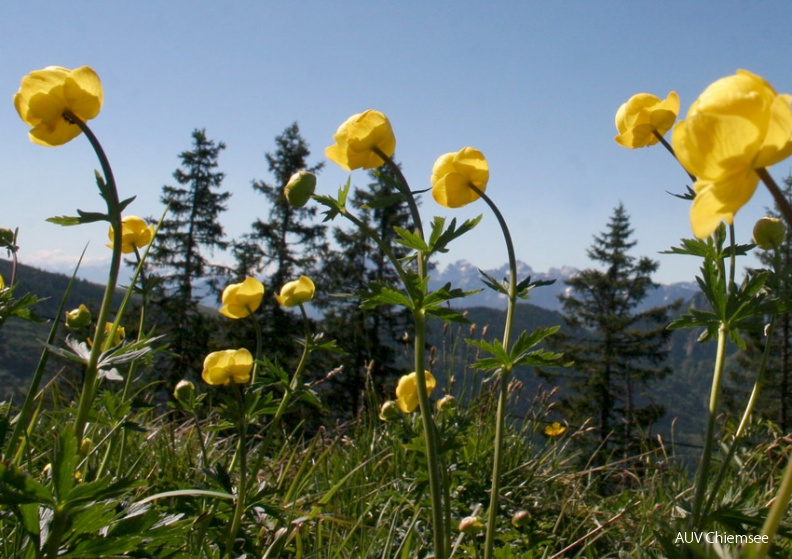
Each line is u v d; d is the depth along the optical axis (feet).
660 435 12.32
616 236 89.97
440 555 5.85
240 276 78.48
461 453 11.29
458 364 14.19
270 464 12.14
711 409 6.37
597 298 87.86
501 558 7.79
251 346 69.15
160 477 9.66
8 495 4.71
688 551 5.78
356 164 6.70
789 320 62.95
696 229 3.41
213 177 82.94
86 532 5.15
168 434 11.80
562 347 83.10
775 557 6.09
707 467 6.27
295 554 8.43
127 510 5.59
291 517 8.05
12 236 8.19
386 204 6.57
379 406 14.33
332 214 6.32
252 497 7.41
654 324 84.69
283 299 9.14
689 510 6.84
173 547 5.98
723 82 3.49
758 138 3.30
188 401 8.36
